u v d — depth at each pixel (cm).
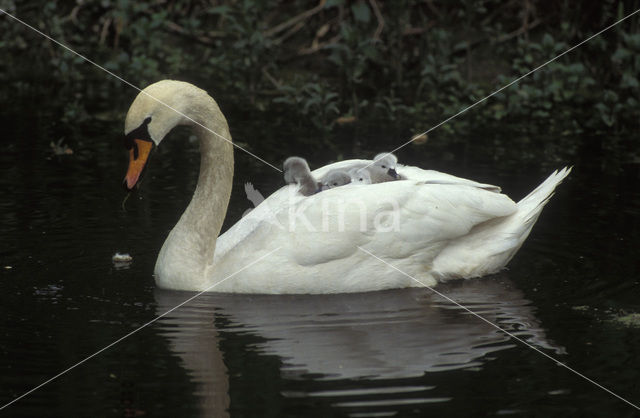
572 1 2198
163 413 647
